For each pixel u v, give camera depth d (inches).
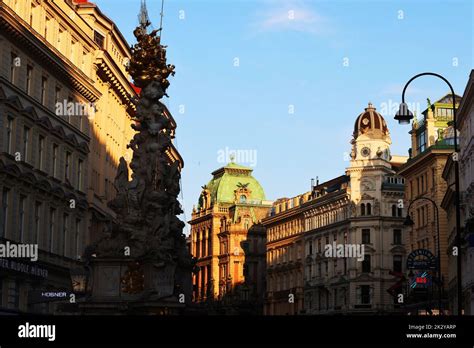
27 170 2263.8
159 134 1504.7
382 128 5162.4
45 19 2437.3
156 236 1440.7
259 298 6560.0
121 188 1472.7
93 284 1421.0
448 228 3814.0
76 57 2719.0
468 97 3046.3
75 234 2669.8
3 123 2117.4
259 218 6884.8
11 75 2199.8
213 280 6722.4
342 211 5211.6
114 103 3238.2
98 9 3038.9
